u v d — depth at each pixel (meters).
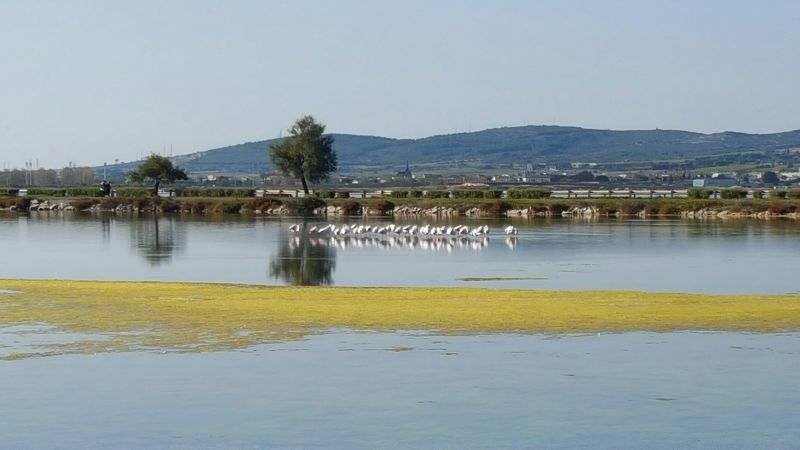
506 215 141.88
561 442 24.16
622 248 82.94
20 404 27.22
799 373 30.52
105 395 28.02
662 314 40.22
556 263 69.94
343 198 159.38
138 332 36.62
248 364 31.56
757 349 33.72
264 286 51.09
